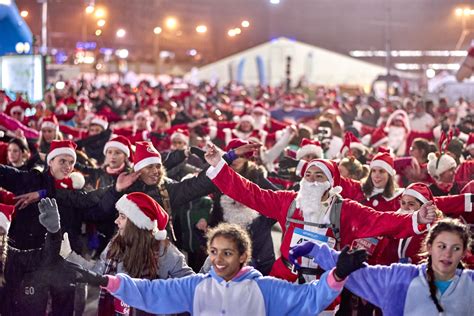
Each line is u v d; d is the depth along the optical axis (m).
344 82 57.41
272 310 5.85
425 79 52.59
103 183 10.88
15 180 9.16
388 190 9.30
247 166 9.60
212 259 5.89
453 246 5.73
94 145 14.95
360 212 7.42
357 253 5.52
